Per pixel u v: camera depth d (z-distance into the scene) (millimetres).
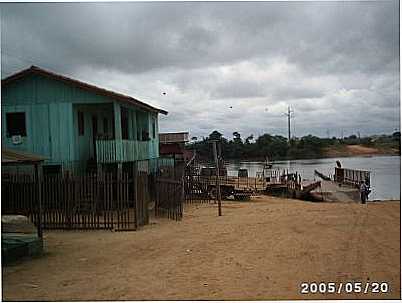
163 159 33562
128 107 25781
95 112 26250
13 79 22672
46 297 7988
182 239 13547
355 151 121812
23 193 17250
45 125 22875
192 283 8633
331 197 31984
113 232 15508
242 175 48844
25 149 22875
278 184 37031
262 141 111125
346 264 9797
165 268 9891
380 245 11805
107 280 9023
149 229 16047
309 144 114000
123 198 16469
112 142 22875
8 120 23109
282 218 17859
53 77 22547
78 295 8055
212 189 30250
